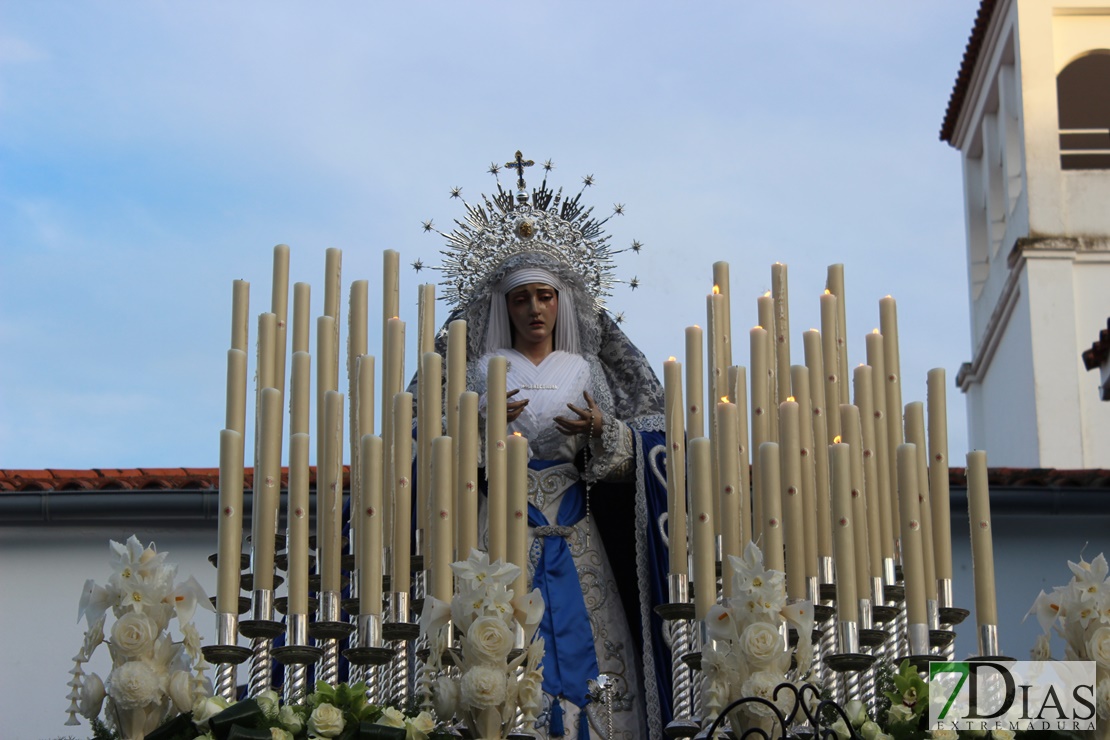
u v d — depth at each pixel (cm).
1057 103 2284
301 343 670
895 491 673
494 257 746
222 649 551
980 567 582
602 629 679
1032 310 2138
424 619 536
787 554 570
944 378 642
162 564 543
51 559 1082
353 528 614
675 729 532
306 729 520
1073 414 2073
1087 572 562
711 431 639
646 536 679
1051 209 2192
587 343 747
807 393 626
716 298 660
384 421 632
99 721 534
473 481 577
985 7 2361
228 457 576
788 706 524
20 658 1057
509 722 520
